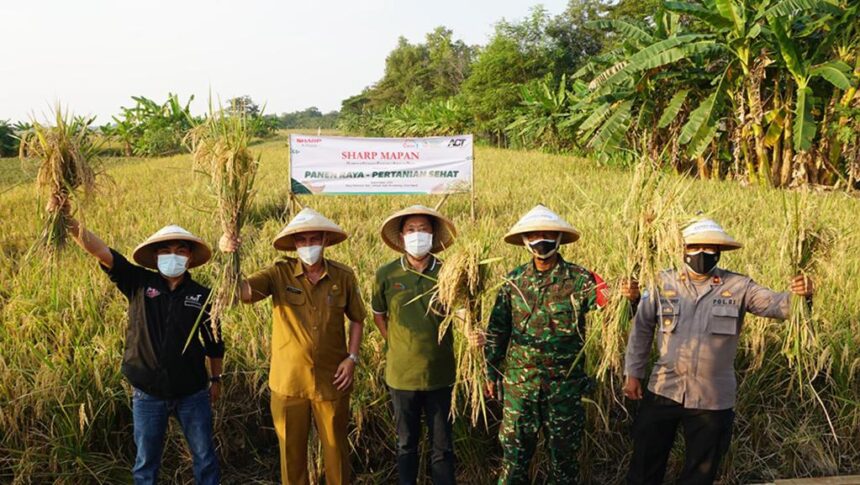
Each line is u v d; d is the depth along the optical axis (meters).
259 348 4.78
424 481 4.32
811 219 3.53
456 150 10.08
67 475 3.98
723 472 4.29
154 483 3.71
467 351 3.69
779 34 13.58
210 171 3.62
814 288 3.52
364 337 4.80
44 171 3.53
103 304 5.89
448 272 3.54
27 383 4.26
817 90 15.58
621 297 3.62
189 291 3.73
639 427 3.81
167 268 3.62
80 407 4.02
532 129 27.58
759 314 3.61
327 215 11.09
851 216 9.23
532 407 3.59
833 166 15.06
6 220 11.23
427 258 3.96
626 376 3.90
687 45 14.68
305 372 3.70
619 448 4.48
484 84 45.47
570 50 51.00
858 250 6.94
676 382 3.62
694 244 3.52
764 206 10.59
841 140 14.65
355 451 4.41
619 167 18.72
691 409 3.59
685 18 21.11
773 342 4.84
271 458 4.54
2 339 5.03
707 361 3.56
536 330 3.54
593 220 6.95
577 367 3.60
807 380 4.59
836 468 4.31
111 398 4.27
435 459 3.84
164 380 3.59
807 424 4.48
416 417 3.86
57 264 3.75
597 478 4.35
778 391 4.71
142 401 3.62
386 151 10.06
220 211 3.52
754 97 14.86
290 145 9.92
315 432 4.21
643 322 3.77
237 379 4.70
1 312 5.71
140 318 3.63
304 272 3.81
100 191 3.71
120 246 8.42
